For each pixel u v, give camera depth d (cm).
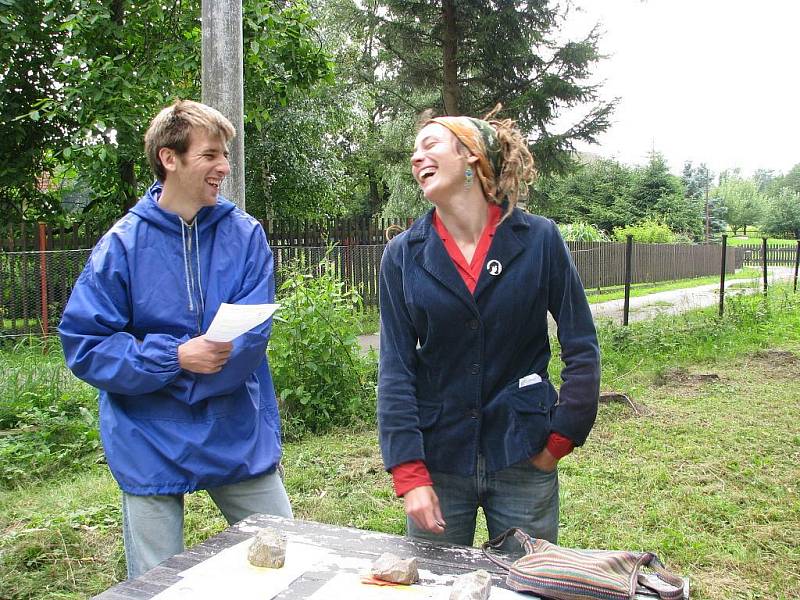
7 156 1230
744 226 7000
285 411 582
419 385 201
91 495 424
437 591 154
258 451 227
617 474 469
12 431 534
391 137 2356
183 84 1141
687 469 479
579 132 1552
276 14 994
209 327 200
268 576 161
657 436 557
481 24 1453
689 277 2688
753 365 867
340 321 620
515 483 200
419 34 1542
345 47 1997
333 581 158
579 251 1980
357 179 3159
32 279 927
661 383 764
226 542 184
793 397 689
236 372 211
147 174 1198
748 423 596
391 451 192
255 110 1102
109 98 978
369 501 424
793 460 498
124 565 335
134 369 201
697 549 357
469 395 195
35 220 1304
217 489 229
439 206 193
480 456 199
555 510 205
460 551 179
